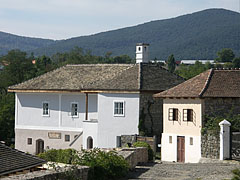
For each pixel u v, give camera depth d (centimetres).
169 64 16312
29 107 5159
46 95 5078
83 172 2144
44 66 10338
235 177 2100
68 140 4953
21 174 1880
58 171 1978
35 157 2170
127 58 18200
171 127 3947
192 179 2444
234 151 3328
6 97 7219
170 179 2459
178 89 3944
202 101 3681
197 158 3625
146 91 4409
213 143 3441
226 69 3981
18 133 5206
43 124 5088
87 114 4769
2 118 6375
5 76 8431
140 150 3291
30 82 5191
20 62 8569
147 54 5338
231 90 3756
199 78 3953
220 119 3506
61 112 4994
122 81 4556
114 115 4484
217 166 3008
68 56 12988
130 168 2822
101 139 4538
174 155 3878
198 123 3694
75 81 4978
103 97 4541
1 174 1881
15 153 2141
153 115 4466
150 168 2928
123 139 4347
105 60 16288
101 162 2355
